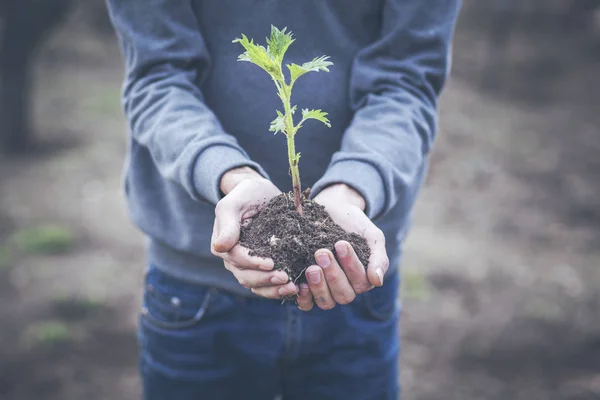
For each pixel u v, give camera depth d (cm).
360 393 170
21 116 729
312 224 132
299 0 158
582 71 1218
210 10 162
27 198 596
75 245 501
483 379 354
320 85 161
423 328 402
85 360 358
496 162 750
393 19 159
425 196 644
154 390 172
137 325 393
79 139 781
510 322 411
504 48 1198
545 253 526
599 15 1408
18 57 721
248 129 162
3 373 342
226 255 129
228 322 163
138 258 486
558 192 671
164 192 164
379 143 148
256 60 127
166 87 155
